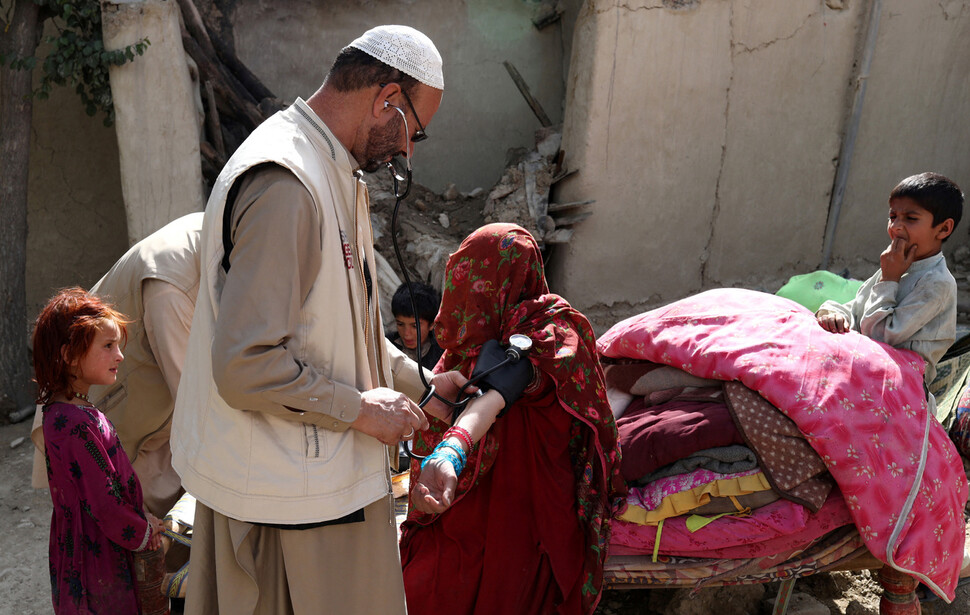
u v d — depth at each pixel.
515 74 6.58
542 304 2.59
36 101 5.97
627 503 2.78
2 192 5.04
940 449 2.78
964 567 3.20
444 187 6.82
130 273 2.99
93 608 2.49
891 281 2.97
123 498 2.51
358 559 2.05
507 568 2.57
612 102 5.77
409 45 1.96
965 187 6.88
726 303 3.17
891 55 6.34
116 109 5.10
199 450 1.95
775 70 6.11
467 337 2.63
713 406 2.89
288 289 1.78
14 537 3.73
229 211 1.84
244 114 5.82
